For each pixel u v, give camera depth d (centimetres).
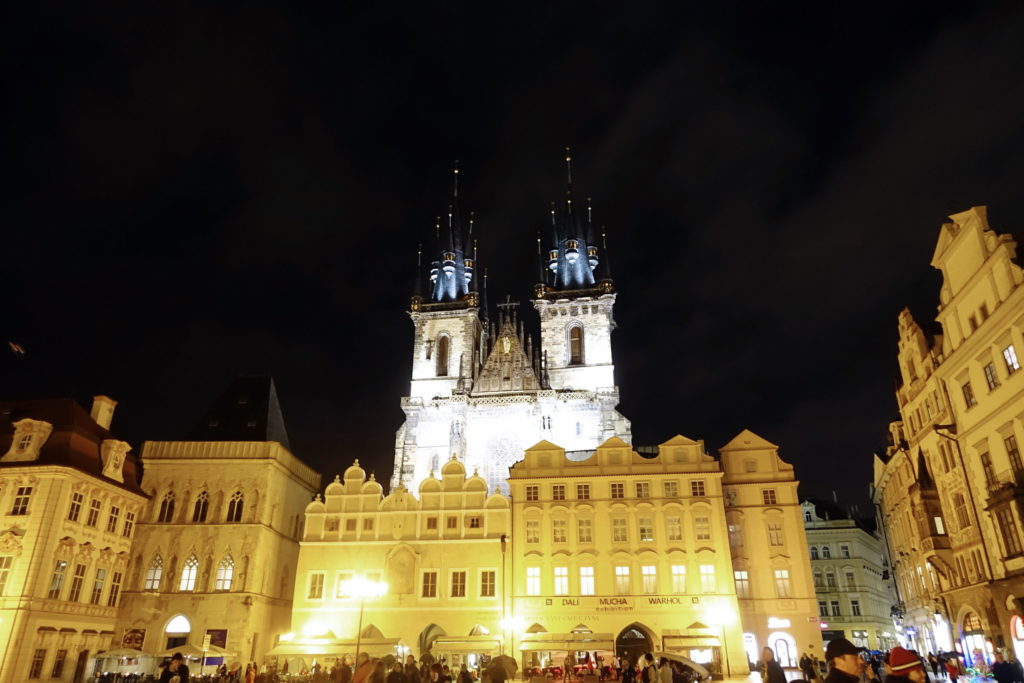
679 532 6900
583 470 7294
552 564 6919
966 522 5550
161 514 7425
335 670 2662
